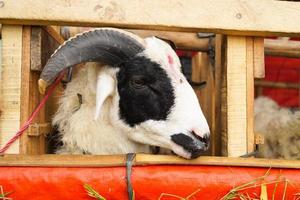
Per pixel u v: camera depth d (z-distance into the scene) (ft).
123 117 4.76
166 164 4.20
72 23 4.49
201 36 6.05
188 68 8.50
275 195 4.17
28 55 4.54
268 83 13.01
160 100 4.51
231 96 4.73
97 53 4.51
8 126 4.45
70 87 5.37
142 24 4.48
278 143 6.59
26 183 4.06
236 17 4.54
